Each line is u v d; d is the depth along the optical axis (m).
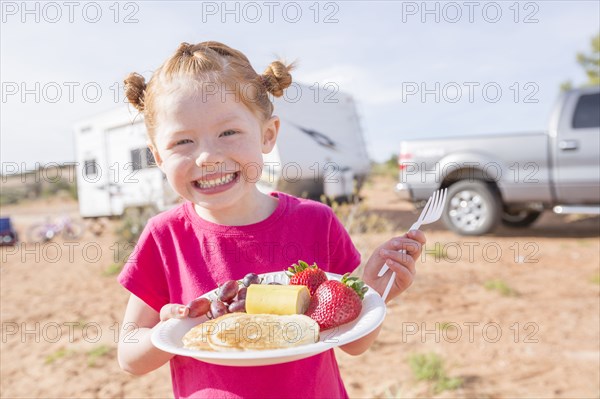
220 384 1.34
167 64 1.33
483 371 3.69
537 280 5.87
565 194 7.61
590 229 9.05
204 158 1.26
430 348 4.11
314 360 1.39
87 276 7.76
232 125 1.30
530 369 3.68
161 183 11.19
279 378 1.33
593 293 5.29
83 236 13.51
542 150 7.72
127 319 1.47
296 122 10.77
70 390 3.86
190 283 1.43
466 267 6.57
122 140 12.30
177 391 1.43
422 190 8.49
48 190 34.31
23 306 6.23
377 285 1.48
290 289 1.21
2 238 12.52
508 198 7.99
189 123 1.27
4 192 33.25
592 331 4.29
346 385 3.61
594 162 7.39
